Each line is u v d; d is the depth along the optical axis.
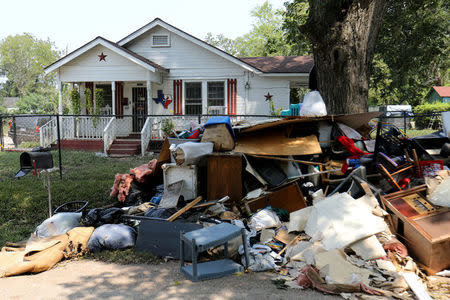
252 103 16.09
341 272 3.97
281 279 4.09
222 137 6.55
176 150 6.32
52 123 15.30
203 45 15.77
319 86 8.47
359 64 7.99
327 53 8.05
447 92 33.75
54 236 5.43
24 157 6.38
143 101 16.67
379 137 6.00
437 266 4.40
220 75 16.12
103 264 4.78
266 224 5.36
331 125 6.96
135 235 5.43
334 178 6.54
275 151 6.50
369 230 4.50
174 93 16.44
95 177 9.65
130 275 4.35
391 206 4.95
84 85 16.67
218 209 5.89
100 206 7.41
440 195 4.91
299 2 15.93
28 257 4.84
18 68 74.81
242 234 4.43
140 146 14.46
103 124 14.43
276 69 16.00
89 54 15.50
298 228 4.96
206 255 4.77
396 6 12.41
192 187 6.38
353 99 8.02
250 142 6.68
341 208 4.82
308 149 6.53
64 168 10.83
